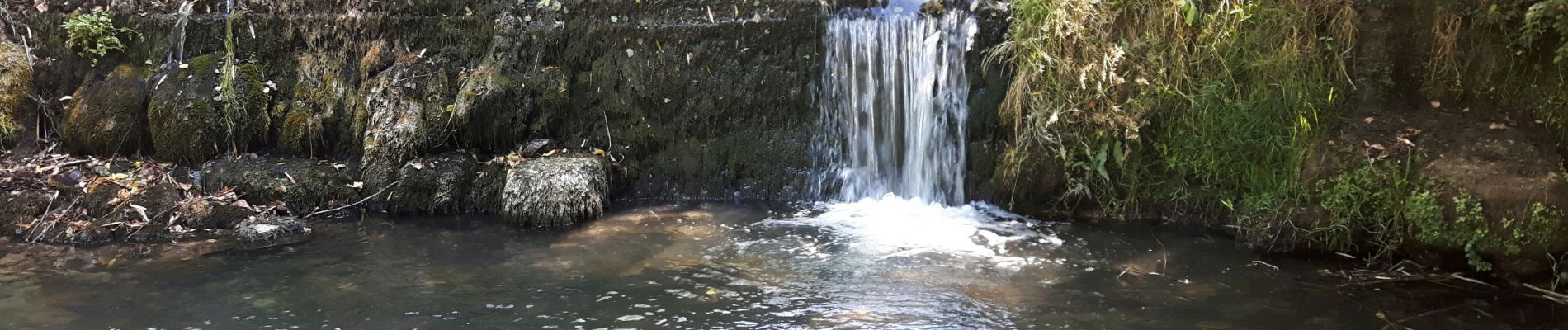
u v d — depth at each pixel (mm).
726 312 4227
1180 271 4816
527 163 6281
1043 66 5758
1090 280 4695
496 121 6652
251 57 6820
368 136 6504
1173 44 5586
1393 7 5223
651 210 6395
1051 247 5352
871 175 6664
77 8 6887
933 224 5938
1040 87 5801
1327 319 4055
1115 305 4281
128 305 4305
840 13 6516
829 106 6637
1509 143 4668
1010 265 4984
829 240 5539
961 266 4977
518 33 6719
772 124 6742
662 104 6750
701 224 5973
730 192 6852
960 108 6371
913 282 4676
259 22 6820
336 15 6793
